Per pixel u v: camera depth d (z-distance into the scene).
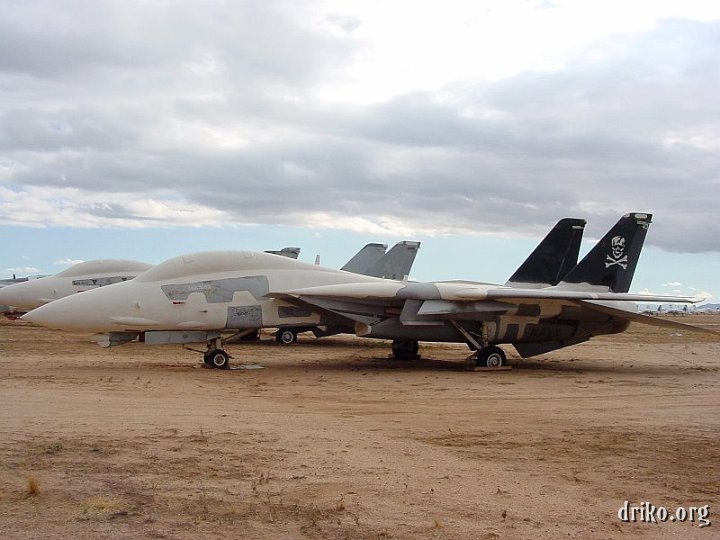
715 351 34.72
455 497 7.88
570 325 24.31
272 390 17.14
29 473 8.41
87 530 6.51
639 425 12.67
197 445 10.15
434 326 23.14
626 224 25.97
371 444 10.62
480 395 16.73
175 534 6.47
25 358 25.39
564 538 6.70
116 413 12.76
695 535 6.97
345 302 22.52
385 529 6.74
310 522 6.89
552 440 11.23
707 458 10.09
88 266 38.47
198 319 21.36
